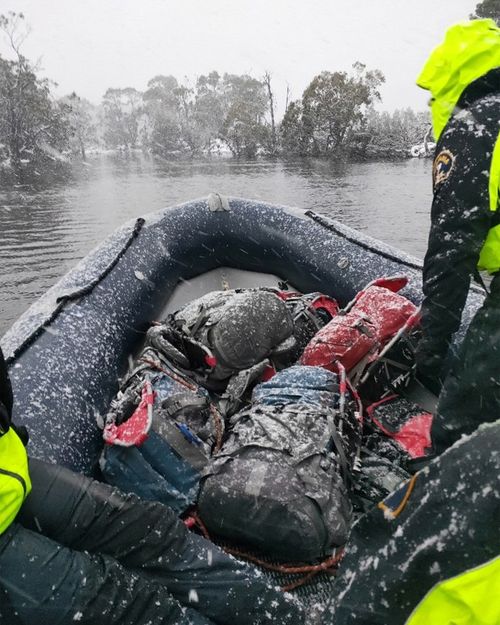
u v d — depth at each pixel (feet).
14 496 3.48
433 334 4.49
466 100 4.09
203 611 3.99
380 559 2.30
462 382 4.13
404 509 2.29
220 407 6.77
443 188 4.05
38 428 5.35
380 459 5.66
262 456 5.02
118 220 43.75
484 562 2.02
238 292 8.00
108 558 3.89
